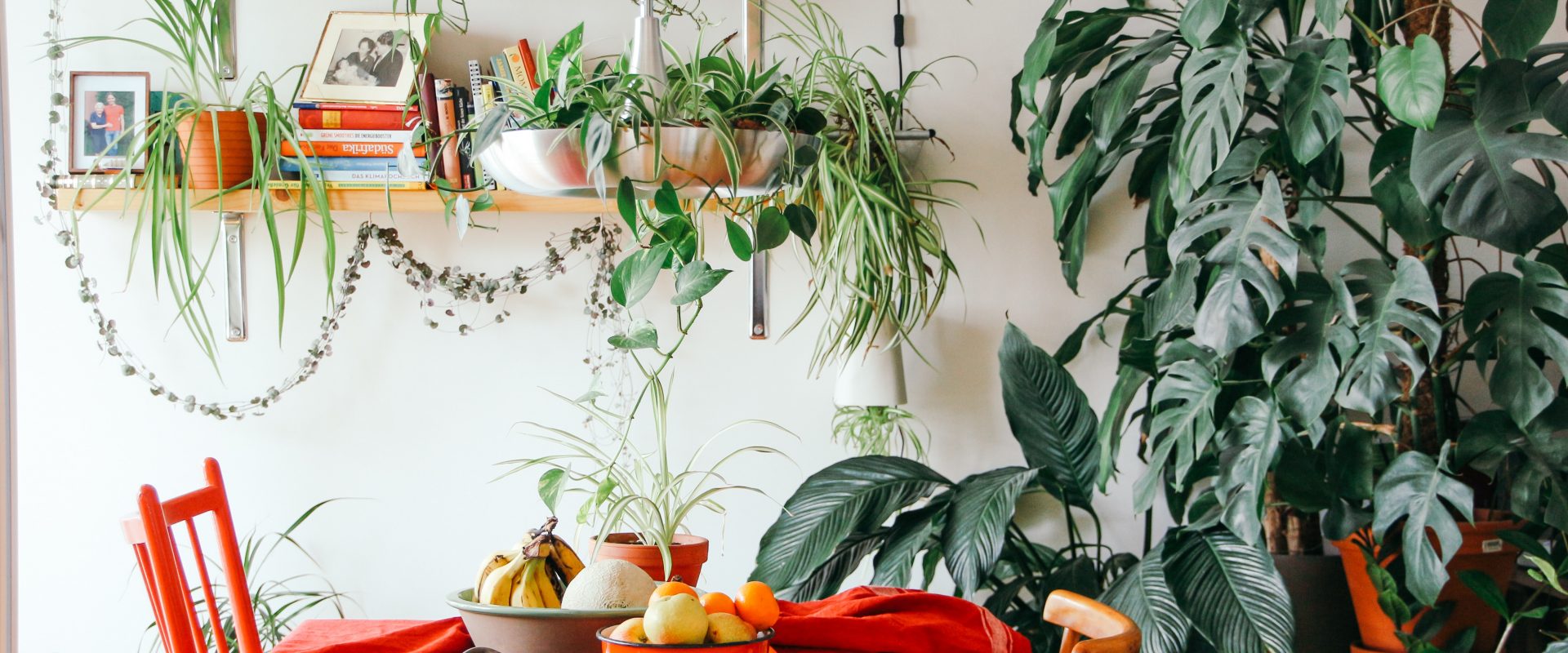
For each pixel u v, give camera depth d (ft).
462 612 4.66
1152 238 8.55
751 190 5.27
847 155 8.03
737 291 9.00
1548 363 8.73
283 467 8.81
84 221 8.66
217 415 8.64
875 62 9.00
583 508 6.79
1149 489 7.42
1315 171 7.55
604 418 8.91
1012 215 9.07
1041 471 8.33
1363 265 6.94
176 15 7.84
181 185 7.86
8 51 8.58
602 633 4.12
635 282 5.32
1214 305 6.70
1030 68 7.65
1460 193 5.99
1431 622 7.21
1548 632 7.37
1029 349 8.56
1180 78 8.04
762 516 8.98
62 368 8.65
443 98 8.10
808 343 8.99
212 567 8.71
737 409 9.00
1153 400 7.73
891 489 8.04
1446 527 6.37
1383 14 7.60
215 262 8.73
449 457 8.90
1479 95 6.17
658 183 4.78
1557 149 5.90
